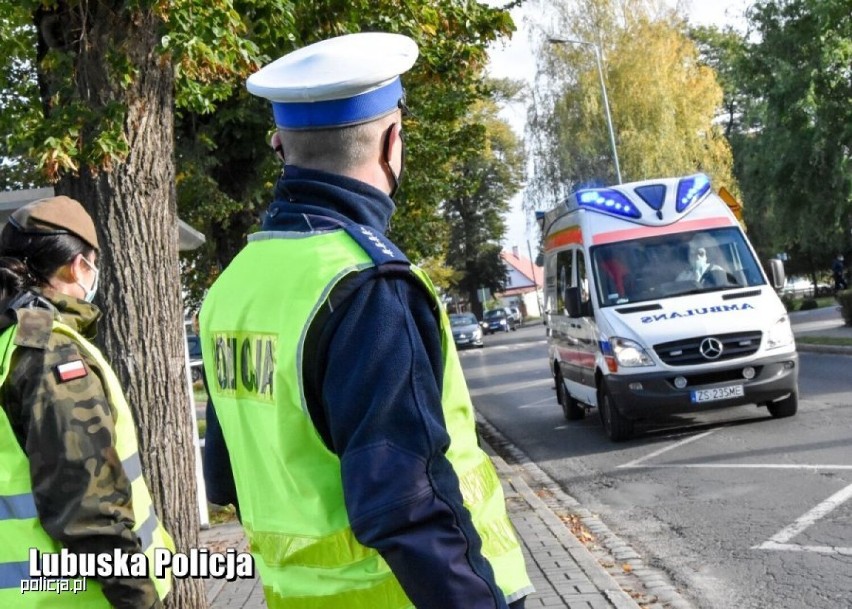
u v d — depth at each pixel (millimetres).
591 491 9758
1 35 6750
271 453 2014
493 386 23578
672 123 38562
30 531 2535
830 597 5836
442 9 10297
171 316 4875
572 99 39094
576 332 13484
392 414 1803
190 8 5352
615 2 39031
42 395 2510
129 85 4895
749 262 12594
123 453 2727
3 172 12383
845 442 10398
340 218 2039
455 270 74875
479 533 1997
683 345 11633
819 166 30000
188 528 4797
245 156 16875
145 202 4859
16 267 2791
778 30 29766
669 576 6629
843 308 26594
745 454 10500
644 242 12734
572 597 5887
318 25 9141
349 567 1933
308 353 1879
